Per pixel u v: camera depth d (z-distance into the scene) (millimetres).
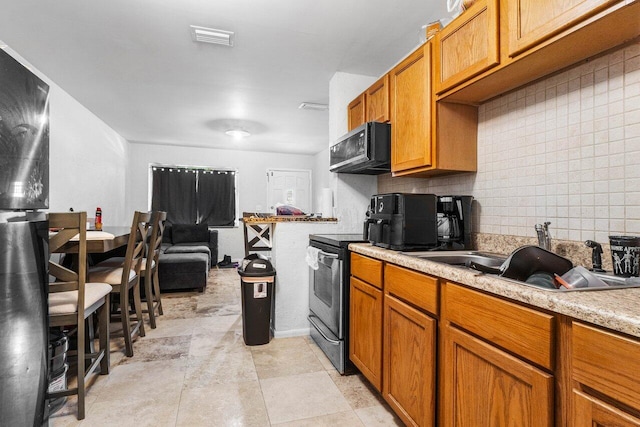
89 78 3232
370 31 2369
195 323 3096
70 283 1622
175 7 2098
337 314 2186
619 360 702
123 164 5809
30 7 2096
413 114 2020
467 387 1154
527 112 1639
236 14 2168
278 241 2768
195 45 2580
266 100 3861
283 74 3109
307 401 1824
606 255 1286
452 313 1229
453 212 1921
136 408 1741
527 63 1407
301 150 7023
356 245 2076
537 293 896
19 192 1463
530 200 1623
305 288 2832
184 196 6590
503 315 1004
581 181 1398
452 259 1696
